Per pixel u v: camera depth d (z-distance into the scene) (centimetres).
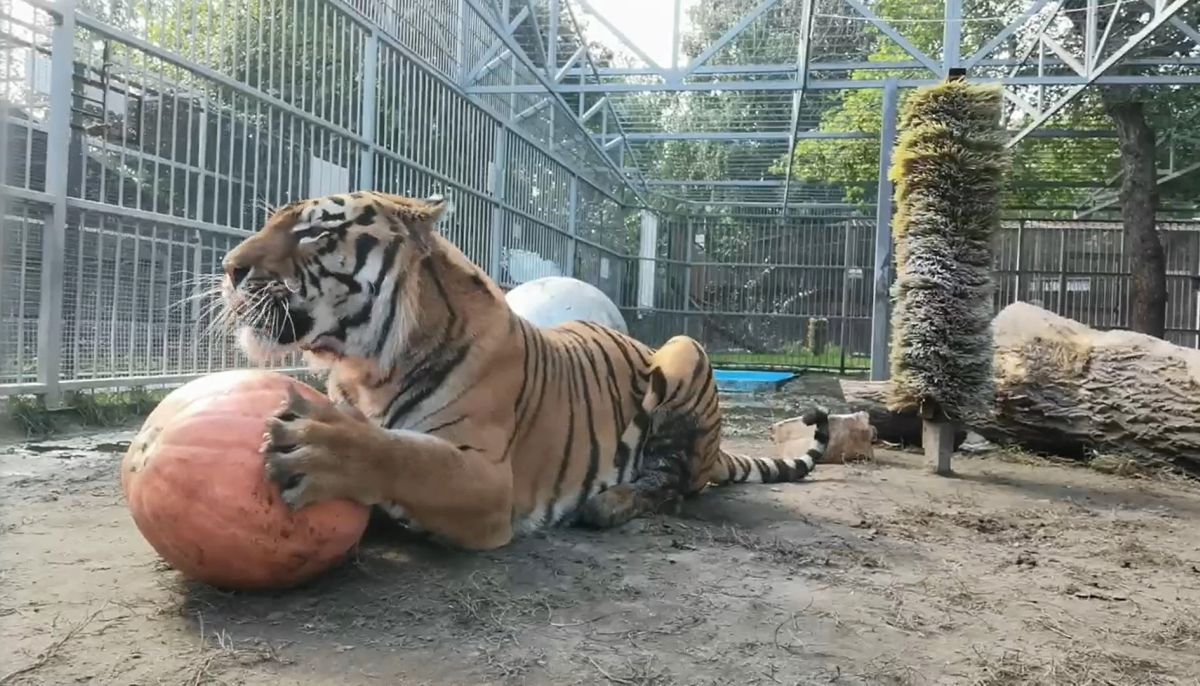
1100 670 294
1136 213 1616
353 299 369
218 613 306
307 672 263
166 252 829
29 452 634
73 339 754
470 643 290
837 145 2412
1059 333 848
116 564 359
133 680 251
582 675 269
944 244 714
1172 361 774
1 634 281
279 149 914
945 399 705
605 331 515
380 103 1060
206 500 295
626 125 1978
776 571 393
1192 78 1198
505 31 1371
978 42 1748
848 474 699
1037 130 1677
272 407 312
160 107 805
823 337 2412
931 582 388
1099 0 1246
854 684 273
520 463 416
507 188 1429
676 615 326
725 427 1038
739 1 1478
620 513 457
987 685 277
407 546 389
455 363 377
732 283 2498
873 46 1792
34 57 704
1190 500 646
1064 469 786
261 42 890
